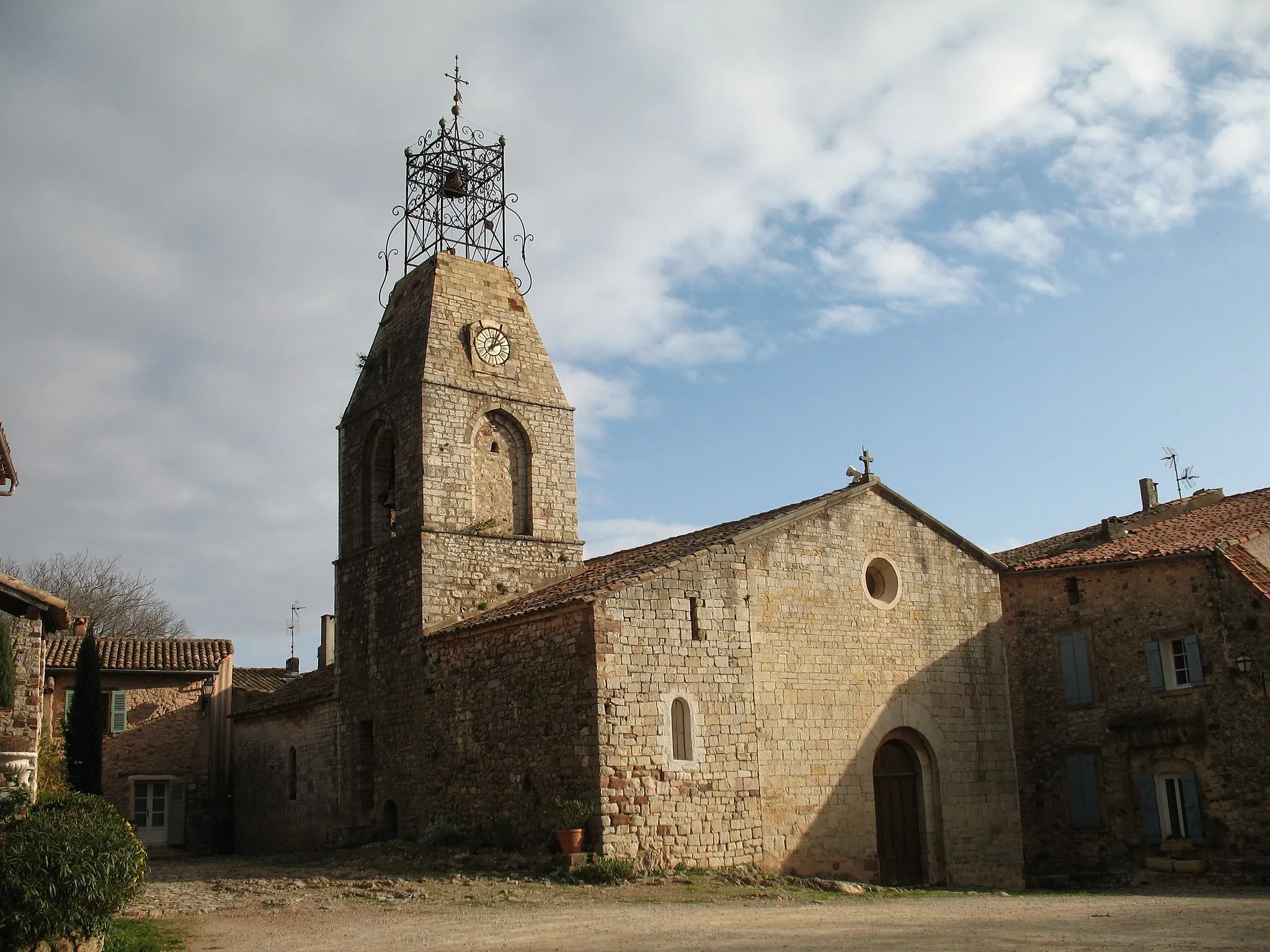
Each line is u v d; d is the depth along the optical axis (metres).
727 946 14.30
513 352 31.97
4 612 19.16
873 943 14.52
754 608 25.45
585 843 22.30
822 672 26.20
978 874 27.47
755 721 24.81
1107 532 34.41
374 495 31.64
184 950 14.67
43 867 13.05
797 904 19.64
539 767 23.78
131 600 59.19
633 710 23.03
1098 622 28.55
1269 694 25.08
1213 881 25.38
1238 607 25.94
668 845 22.86
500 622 25.23
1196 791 26.12
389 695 29.06
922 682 27.92
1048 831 28.64
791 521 26.58
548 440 31.81
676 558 24.70
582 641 23.16
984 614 29.56
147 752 36.59
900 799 27.28
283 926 16.81
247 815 36.00
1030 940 14.91
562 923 16.62
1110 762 27.78
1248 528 27.62
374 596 30.33
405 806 27.86
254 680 43.12
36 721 18.94
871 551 27.92
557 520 31.38
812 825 25.11
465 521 29.67
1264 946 14.16
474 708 26.02
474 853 24.03
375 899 19.70
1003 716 29.09
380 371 32.16
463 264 32.34
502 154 34.75
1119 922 17.05
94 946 13.59
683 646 24.09
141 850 14.66
